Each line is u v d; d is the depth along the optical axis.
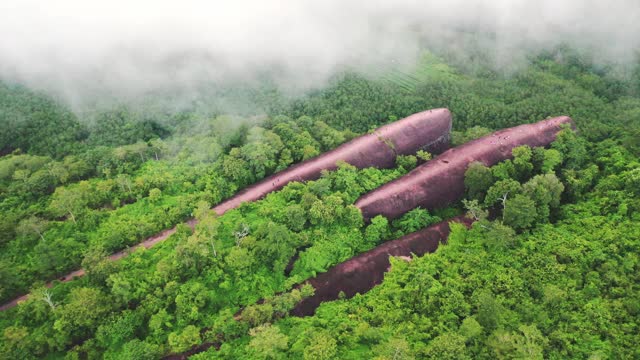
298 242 84.94
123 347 69.50
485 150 104.00
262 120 122.12
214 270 79.94
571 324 69.62
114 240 88.31
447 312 71.81
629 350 65.44
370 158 107.94
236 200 98.25
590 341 67.12
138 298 76.19
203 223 83.69
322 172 100.44
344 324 71.00
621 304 71.06
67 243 88.62
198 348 69.88
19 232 88.31
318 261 82.50
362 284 79.31
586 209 88.94
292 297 74.06
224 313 73.44
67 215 96.44
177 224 91.75
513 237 83.12
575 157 100.12
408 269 79.94
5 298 80.19
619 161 95.50
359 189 97.94
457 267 79.69
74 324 71.12
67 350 71.38
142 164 111.94
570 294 73.75
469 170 95.12
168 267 78.50
